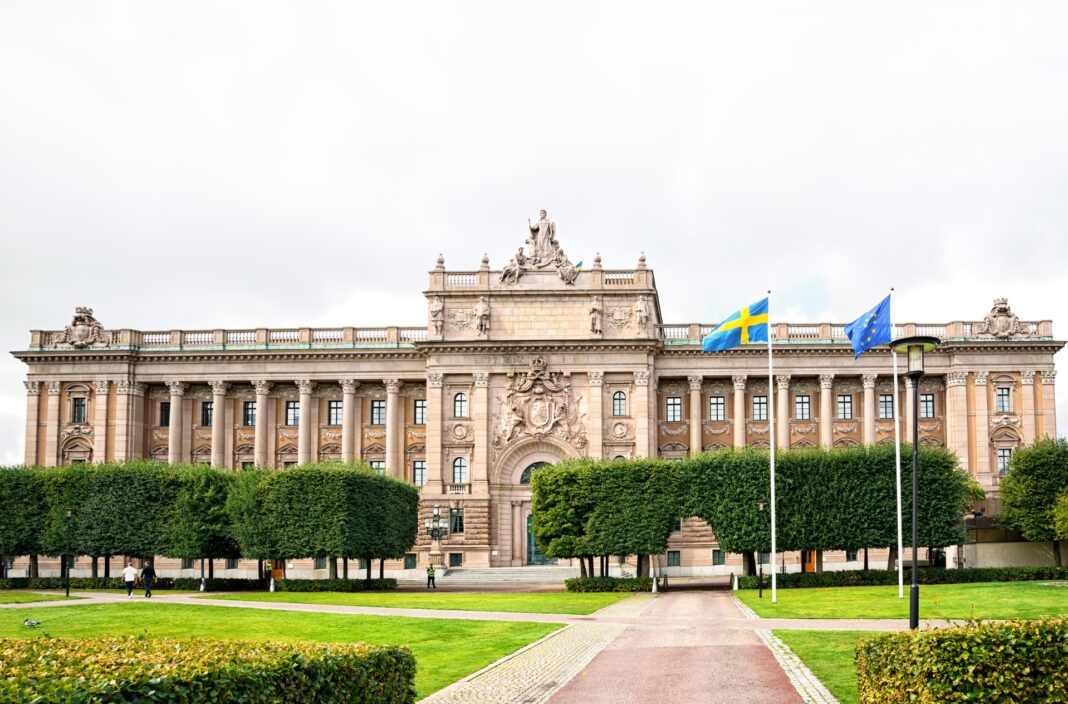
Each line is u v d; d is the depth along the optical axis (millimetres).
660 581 83000
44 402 123688
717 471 85562
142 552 88812
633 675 34094
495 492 115375
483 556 113125
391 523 91875
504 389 116875
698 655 38500
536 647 42344
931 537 83500
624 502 86250
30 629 50344
